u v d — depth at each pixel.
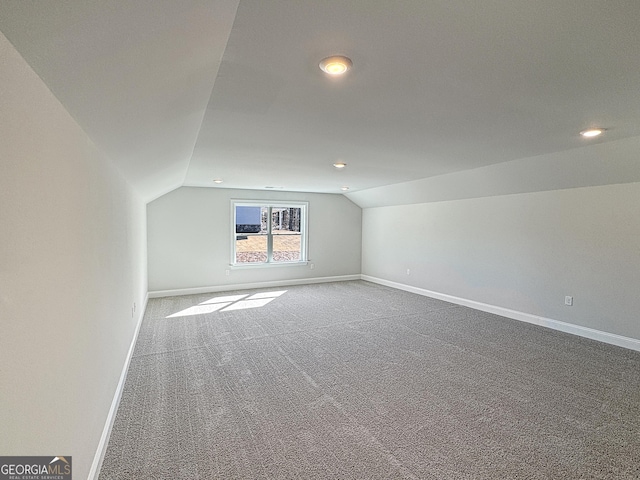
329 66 1.67
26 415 0.98
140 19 0.96
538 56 1.59
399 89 1.98
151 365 3.23
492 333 4.22
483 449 2.03
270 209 7.41
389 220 7.39
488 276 5.25
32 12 0.76
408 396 2.66
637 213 3.62
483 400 2.60
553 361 3.35
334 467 1.88
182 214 6.42
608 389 2.78
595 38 1.43
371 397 2.65
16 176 0.91
